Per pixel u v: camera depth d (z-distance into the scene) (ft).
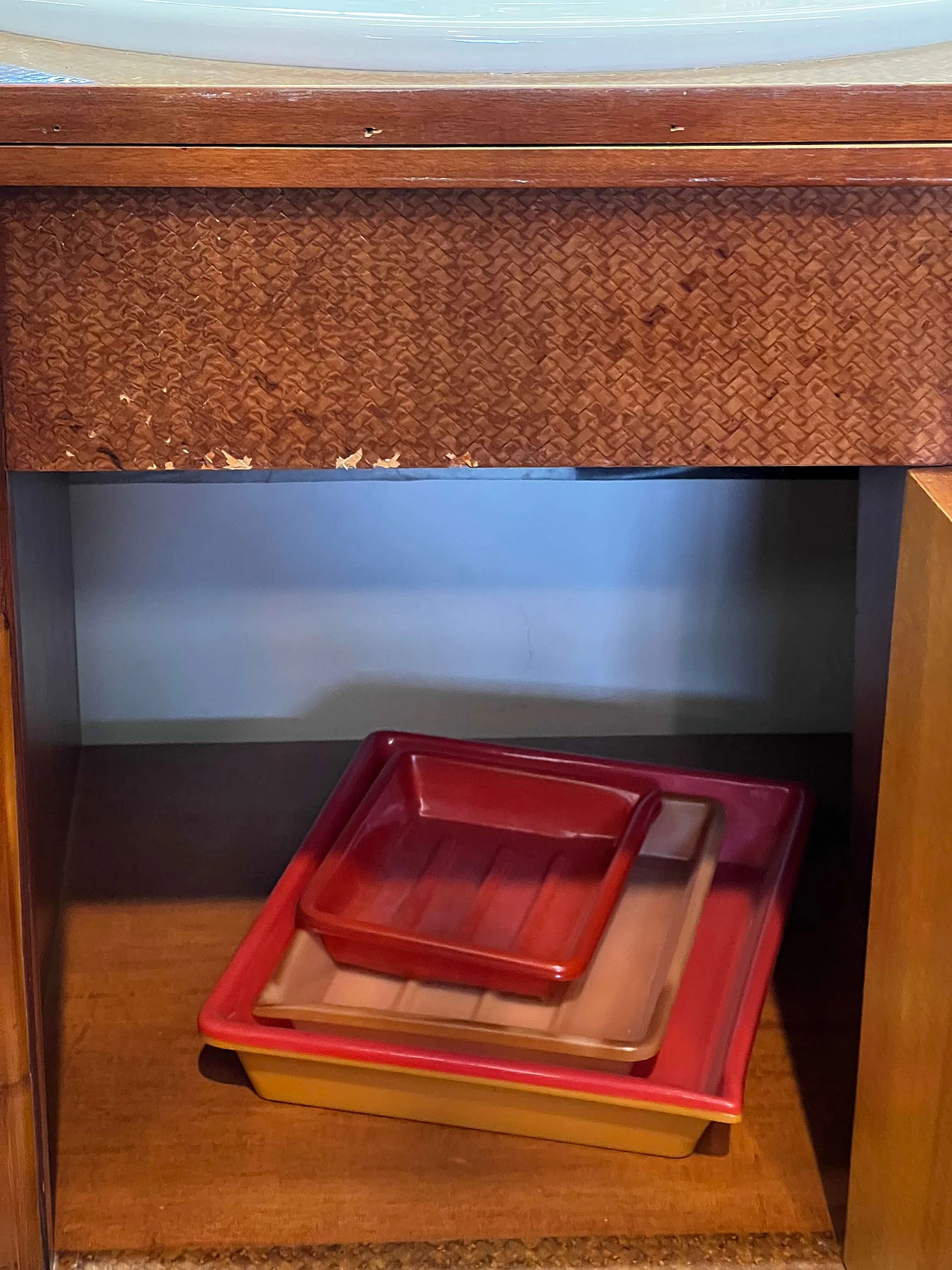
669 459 1.69
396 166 1.52
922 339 1.62
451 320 1.62
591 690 3.48
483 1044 2.20
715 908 2.67
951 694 1.54
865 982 1.92
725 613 3.38
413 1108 2.22
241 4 1.63
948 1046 1.59
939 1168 1.63
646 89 1.49
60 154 1.50
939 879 1.60
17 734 1.73
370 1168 2.15
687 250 1.58
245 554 3.26
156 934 2.72
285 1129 2.23
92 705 3.43
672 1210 2.07
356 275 1.59
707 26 1.63
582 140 1.51
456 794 2.93
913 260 1.58
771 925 2.45
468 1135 2.22
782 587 3.34
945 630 1.55
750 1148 2.19
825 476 3.18
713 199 1.56
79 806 3.17
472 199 1.56
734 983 2.38
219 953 2.67
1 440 1.64
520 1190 2.11
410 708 3.49
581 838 2.86
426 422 1.67
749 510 3.24
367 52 1.65
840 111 1.50
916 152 1.52
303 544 3.26
